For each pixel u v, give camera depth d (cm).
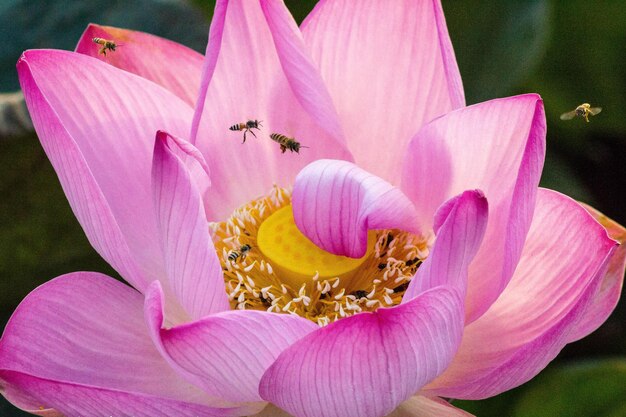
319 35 82
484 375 75
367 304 79
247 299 80
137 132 81
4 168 84
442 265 74
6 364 76
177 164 74
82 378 77
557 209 79
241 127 81
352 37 82
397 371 73
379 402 73
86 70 79
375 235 81
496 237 77
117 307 79
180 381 78
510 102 77
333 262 79
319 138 83
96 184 76
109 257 77
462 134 78
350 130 83
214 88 82
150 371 78
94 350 78
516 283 78
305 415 74
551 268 78
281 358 72
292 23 79
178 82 84
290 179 84
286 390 73
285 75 82
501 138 78
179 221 75
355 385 73
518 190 74
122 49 84
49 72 79
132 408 74
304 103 81
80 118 80
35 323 77
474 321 77
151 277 79
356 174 78
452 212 73
